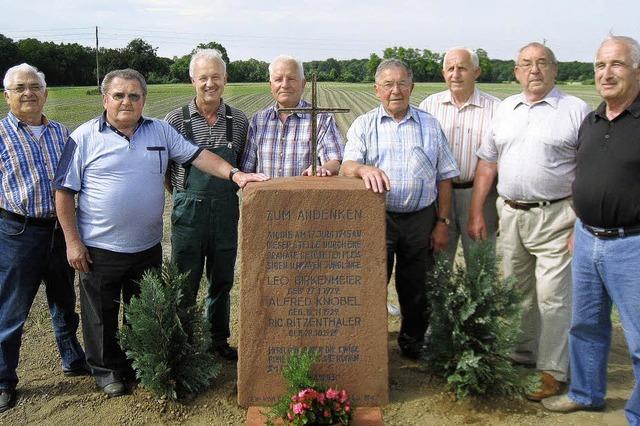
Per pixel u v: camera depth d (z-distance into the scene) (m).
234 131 5.29
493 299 4.59
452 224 5.72
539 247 4.90
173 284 4.76
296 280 4.49
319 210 4.43
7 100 4.64
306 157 5.22
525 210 4.88
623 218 4.04
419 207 5.05
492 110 5.48
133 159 4.63
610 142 4.03
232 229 5.26
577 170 4.27
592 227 4.23
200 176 5.04
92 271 4.70
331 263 4.48
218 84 5.05
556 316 4.85
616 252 4.10
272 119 5.27
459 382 4.60
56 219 4.81
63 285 5.01
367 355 4.57
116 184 4.59
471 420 4.46
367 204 4.44
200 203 5.06
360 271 4.50
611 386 5.04
